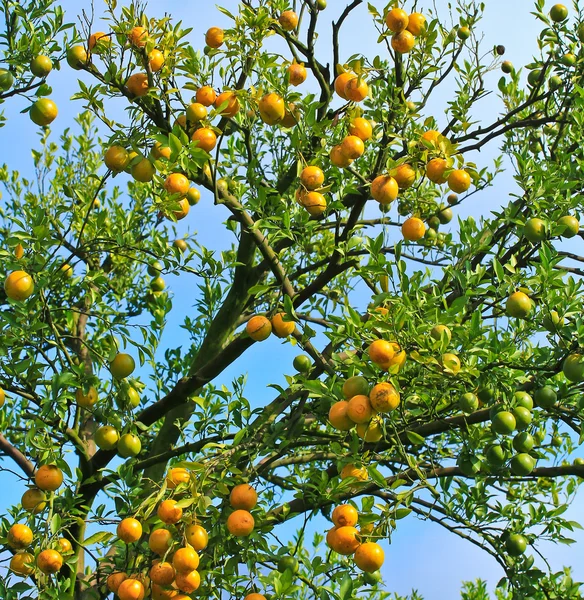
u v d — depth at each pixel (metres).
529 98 6.03
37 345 4.20
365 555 3.01
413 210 4.07
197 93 4.14
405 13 4.12
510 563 4.69
